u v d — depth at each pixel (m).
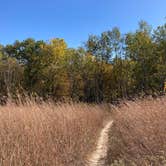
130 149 7.37
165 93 10.33
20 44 46.72
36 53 43.69
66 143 7.66
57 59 42.81
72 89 44.53
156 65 43.56
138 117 8.01
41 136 6.42
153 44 44.16
